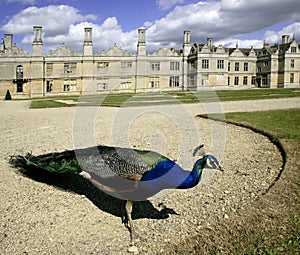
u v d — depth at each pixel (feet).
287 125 37.93
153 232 15.07
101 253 13.50
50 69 195.00
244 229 14.06
